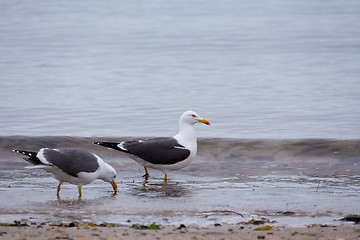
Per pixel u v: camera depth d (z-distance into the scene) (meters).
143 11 54.75
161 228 8.41
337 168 13.70
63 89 24.88
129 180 12.65
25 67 30.44
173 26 45.62
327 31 41.44
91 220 9.06
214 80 26.80
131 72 29.11
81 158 10.88
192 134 13.16
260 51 34.72
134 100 22.62
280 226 8.65
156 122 19.08
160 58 33.16
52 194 11.12
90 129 18.05
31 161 10.79
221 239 7.59
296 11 52.34
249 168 13.86
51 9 57.53
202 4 58.00
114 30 44.38
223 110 20.94
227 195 10.95
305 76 27.38
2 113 20.12
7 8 58.19
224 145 15.43
